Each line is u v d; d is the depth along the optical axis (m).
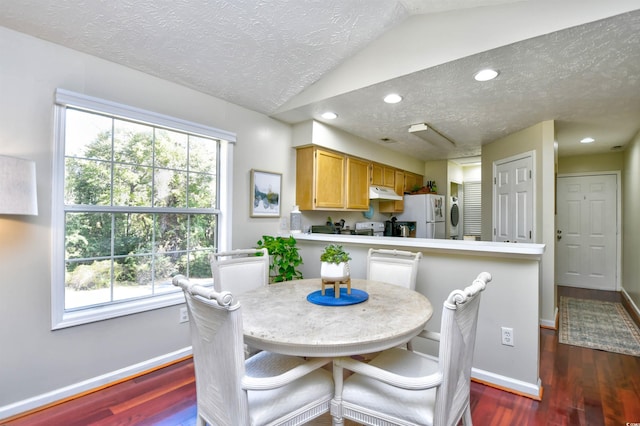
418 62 2.21
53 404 1.92
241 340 1.12
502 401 2.00
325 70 2.70
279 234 3.41
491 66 2.13
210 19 2.00
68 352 1.99
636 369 2.41
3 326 1.77
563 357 2.63
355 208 4.09
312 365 1.29
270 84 2.78
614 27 1.67
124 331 2.24
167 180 2.56
